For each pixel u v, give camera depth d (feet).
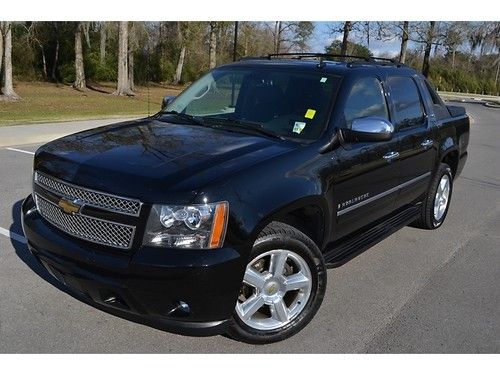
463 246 17.93
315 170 11.72
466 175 31.86
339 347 11.16
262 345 11.11
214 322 10.11
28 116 59.31
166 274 9.33
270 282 11.00
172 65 173.06
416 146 16.43
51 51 152.76
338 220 13.03
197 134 12.42
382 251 17.15
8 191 22.72
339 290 14.01
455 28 112.37
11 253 15.25
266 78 14.20
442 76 222.07
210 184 9.76
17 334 11.04
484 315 12.82
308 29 142.51
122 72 113.60
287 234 10.98
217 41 166.50
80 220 10.27
